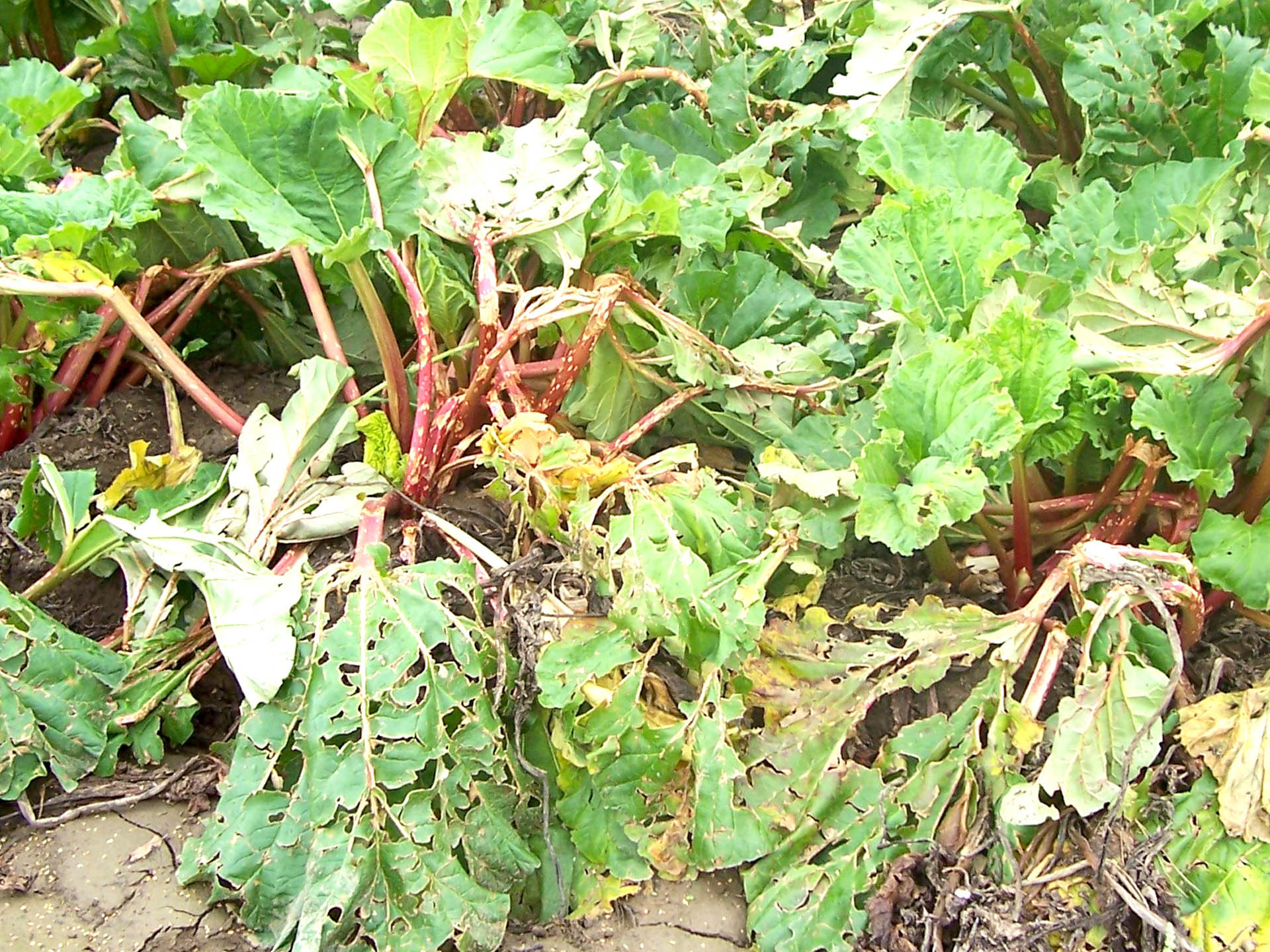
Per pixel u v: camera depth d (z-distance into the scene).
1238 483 1.63
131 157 1.73
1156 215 1.71
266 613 1.40
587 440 1.75
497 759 1.40
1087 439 1.60
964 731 1.45
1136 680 1.42
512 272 1.70
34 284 1.53
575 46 2.23
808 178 2.15
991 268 1.56
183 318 1.80
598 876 1.41
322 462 1.59
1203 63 1.89
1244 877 1.35
